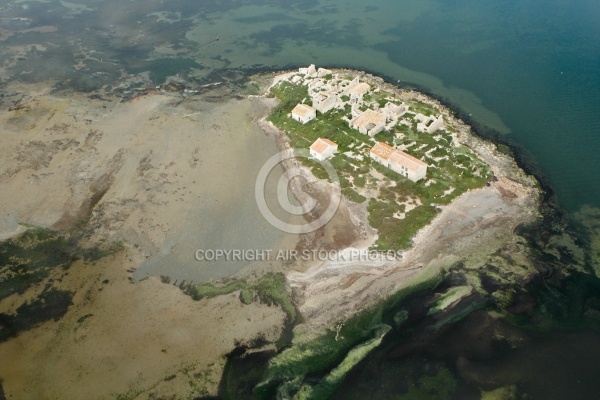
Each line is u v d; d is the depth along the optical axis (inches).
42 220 3083.2
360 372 2218.3
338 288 2581.2
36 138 3838.6
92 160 3597.4
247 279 2669.8
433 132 3695.9
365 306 2493.8
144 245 2891.2
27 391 2160.4
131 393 2149.4
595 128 3823.8
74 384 2183.8
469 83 4527.6
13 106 4254.4
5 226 3046.3
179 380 2198.6
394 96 4239.7
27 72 4793.3
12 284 2662.4
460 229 2908.5
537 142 3698.3
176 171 3474.4
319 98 3961.6
